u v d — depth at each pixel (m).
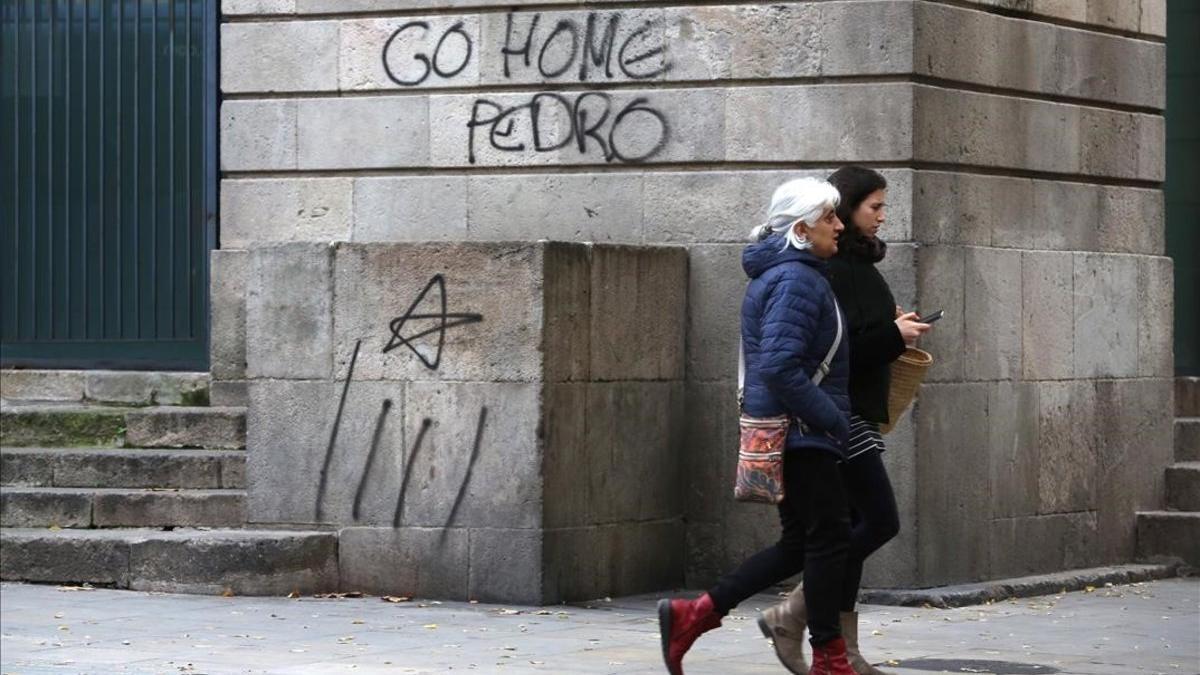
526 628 12.52
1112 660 11.38
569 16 15.18
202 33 17.36
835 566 9.64
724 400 14.69
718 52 14.70
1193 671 11.02
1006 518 15.00
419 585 13.90
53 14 17.73
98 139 17.61
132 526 15.06
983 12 14.85
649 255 14.39
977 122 14.75
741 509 14.66
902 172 14.13
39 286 17.75
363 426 14.08
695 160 14.78
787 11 14.48
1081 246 15.84
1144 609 13.98
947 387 14.36
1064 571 15.58
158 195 17.45
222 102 16.28
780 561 9.86
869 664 10.36
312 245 14.21
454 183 15.53
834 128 14.34
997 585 14.46
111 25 17.61
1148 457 16.66
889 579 14.15
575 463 13.80
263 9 15.98
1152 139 16.62
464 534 13.77
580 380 13.84
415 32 15.61
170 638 11.97
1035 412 15.30
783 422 9.57
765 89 14.55
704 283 14.73
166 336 17.42
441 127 15.54
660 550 14.58
